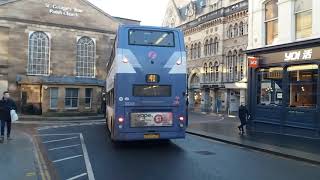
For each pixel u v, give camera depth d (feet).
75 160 39.11
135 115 46.34
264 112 68.95
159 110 46.83
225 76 160.25
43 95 130.11
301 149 46.98
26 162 35.24
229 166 36.19
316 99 57.93
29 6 138.51
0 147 45.42
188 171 33.32
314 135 57.47
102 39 152.25
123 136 45.98
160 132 46.75
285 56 63.93
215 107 166.40
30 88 135.54
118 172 32.83
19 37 136.36
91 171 33.22
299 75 61.52
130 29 47.01
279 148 47.65
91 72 150.41
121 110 46.11
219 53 163.53
